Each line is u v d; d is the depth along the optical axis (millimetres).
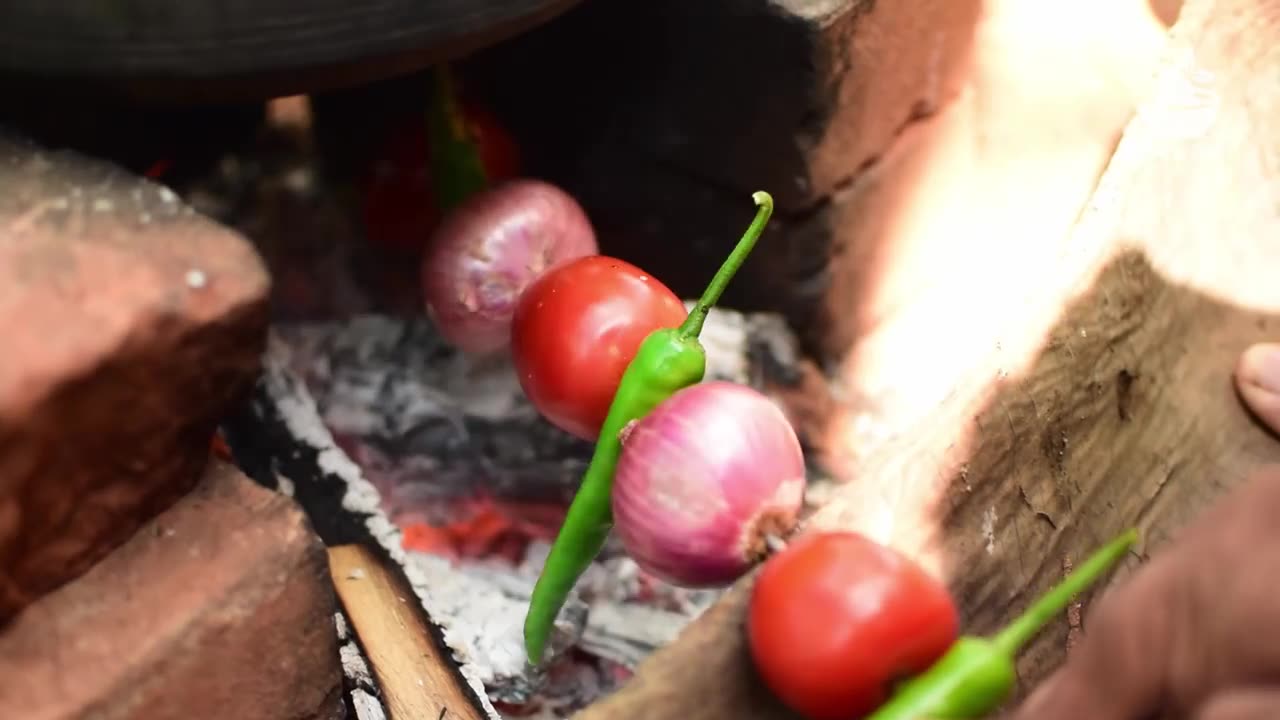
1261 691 368
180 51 448
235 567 459
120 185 459
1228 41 591
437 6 462
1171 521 509
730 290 681
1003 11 706
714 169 635
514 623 571
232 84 461
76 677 438
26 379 412
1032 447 493
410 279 684
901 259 712
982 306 731
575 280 519
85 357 418
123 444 440
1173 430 524
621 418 480
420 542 608
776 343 676
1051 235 747
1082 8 739
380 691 522
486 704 525
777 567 432
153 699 444
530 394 529
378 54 463
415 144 652
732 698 442
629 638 598
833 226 650
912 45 636
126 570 455
